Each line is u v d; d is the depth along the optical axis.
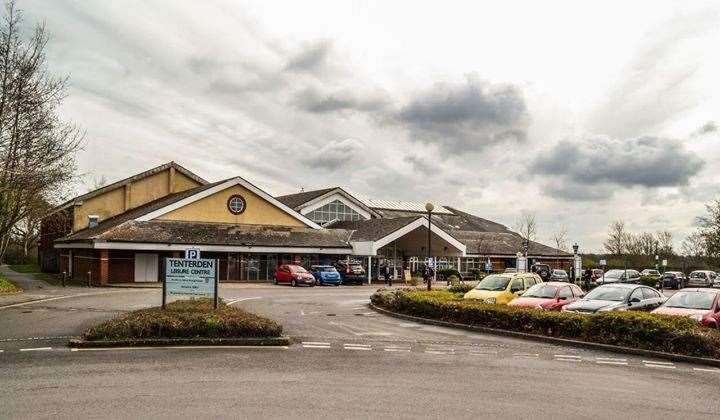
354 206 64.31
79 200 50.78
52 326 17.39
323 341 15.61
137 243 40.28
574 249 41.28
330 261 51.31
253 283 44.47
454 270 56.88
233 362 12.23
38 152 31.94
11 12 31.05
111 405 8.52
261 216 49.25
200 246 42.69
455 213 82.50
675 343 14.70
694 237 66.75
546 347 15.84
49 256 55.66
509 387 10.34
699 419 8.56
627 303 19.47
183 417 7.95
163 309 16.52
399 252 58.44
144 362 12.06
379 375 11.12
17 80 31.02
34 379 10.28
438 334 17.81
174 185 55.62
